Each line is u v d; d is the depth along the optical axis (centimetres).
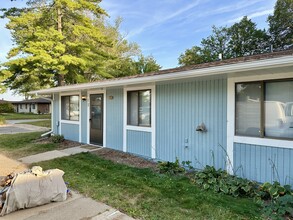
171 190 400
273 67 346
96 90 855
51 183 358
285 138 402
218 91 501
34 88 1638
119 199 368
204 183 418
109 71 2120
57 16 1592
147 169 538
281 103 409
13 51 1450
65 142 939
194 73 438
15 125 1817
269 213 305
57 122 1076
